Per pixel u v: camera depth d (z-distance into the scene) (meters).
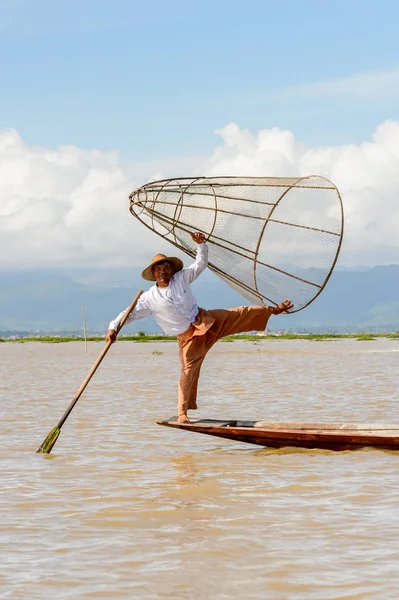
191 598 5.89
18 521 8.00
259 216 10.98
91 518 8.10
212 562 6.67
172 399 19.47
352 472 10.15
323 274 10.77
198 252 11.14
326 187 10.66
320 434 11.53
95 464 10.99
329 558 6.70
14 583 6.21
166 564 6.64
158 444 12.68
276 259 10.98
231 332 11.54
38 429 14.41
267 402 18.42
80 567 6.58
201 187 11.24
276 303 11.32
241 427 11.64
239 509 8.41
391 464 10.61
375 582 6.12
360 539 7.21
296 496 8.93
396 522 7.74
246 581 6.21
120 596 5.95
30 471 10.52
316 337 77.06
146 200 11.36
